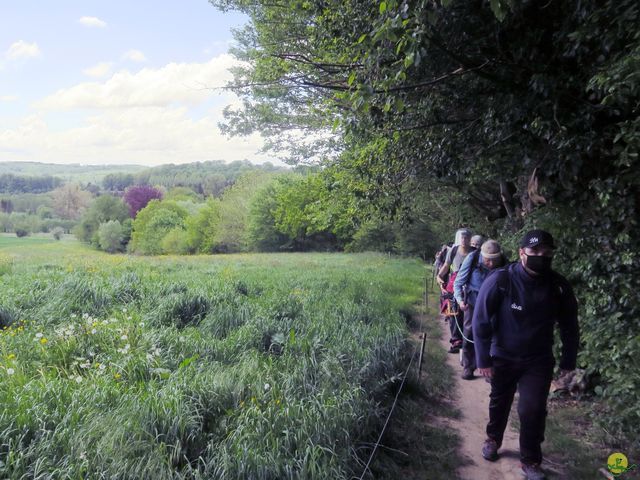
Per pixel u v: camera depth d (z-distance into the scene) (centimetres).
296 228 5084
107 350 568
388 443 463
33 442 344
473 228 1686
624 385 470
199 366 534
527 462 407
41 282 981
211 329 720
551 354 406
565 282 400
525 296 398
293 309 859
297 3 761
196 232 6894
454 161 691
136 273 1257
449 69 588
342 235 4112
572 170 524
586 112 494
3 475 310
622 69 386
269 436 383
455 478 412
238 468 341
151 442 362
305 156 1400
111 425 374
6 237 11531
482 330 414
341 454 386
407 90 611
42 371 479
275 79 1040
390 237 4006
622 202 497
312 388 487
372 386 534
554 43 503
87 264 1556
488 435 448
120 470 325
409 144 736
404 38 408
